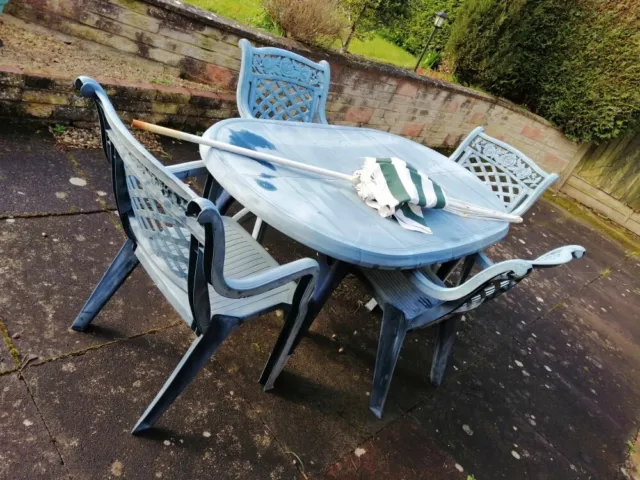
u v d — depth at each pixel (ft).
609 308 13.51
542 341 10.41
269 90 8.64
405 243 5.31
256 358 6.66
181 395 5.66
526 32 19.74
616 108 20.18
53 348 5.41
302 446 5.74
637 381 10.43
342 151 7.24
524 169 9.45
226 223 6.17
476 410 7.60
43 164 8.00
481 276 5.16
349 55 14.05
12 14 9.21
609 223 22.34
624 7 19.20
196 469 4.97
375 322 8.57
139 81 9.90
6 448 4.38
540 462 7.10
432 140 19.40
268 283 4.36
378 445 6.22
